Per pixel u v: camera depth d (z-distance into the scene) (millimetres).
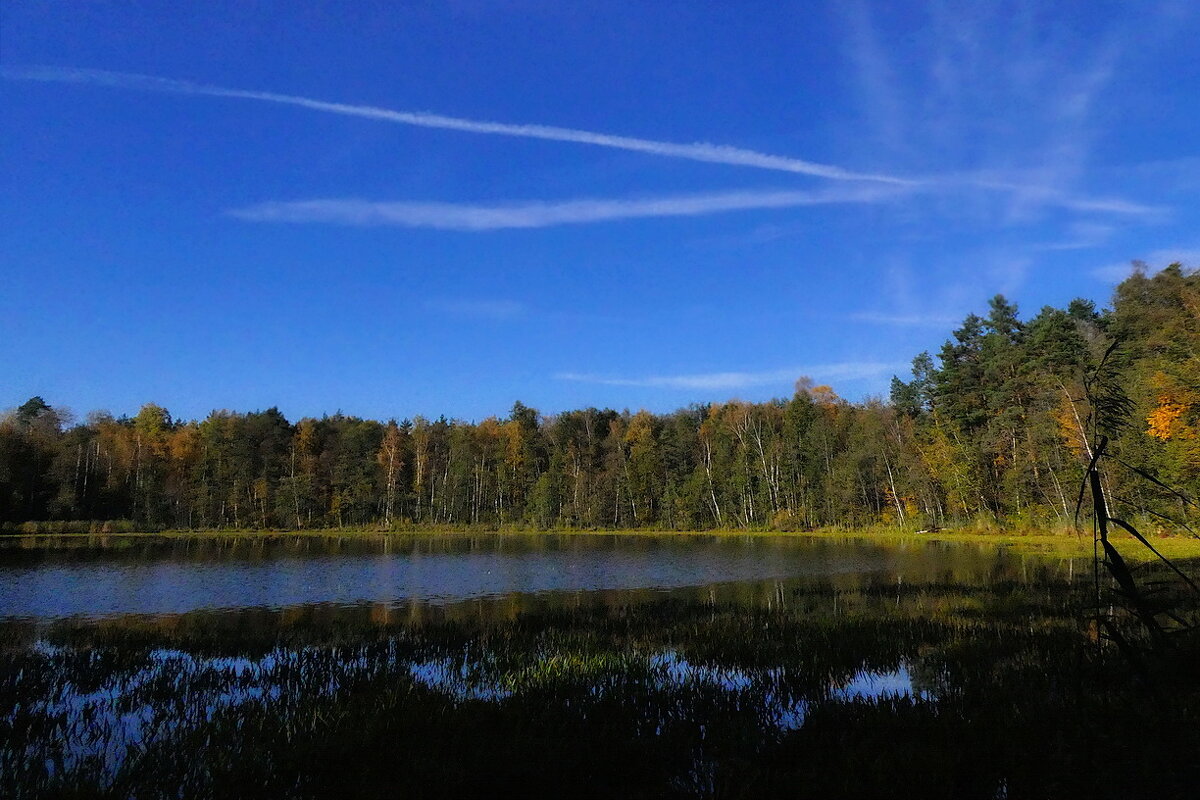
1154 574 23172
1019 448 55031
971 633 14930
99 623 20438
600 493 86625
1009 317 64375
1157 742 6473
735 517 79938
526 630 17328
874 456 70312
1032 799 6578
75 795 7355
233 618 21219
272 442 88812
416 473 93000
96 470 79062
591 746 8633
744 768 7922
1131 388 38312
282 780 7742
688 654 14102
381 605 23938
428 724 9391
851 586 26438
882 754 7766
